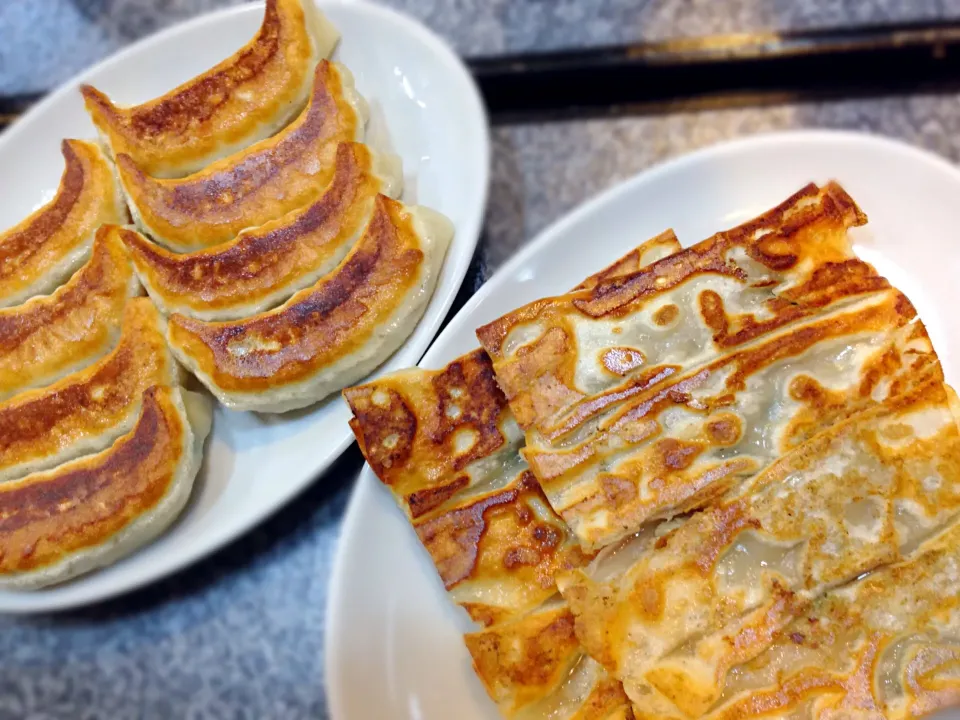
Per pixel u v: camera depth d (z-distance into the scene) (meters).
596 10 0.29
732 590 0.18
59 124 0.31
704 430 0.20
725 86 0.28
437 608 0.22
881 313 0.20
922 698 0.17
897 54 0.27
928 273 0.23
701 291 0.21
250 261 0.25
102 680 0.25
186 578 0.26
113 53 0.34
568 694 0.19
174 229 0.27
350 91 0.28
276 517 0.26
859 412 0.19
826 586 0.18
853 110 0.27
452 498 0.22
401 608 0.22
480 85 0.29
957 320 0.22
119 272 0.27
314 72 0.28
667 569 0.19
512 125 0.29
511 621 0.20
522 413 0.21
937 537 0.18
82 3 0.35
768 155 0.25
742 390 0.20
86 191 0.28
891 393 0.19
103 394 0.25
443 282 0.25
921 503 0.18
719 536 0.19
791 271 0.21
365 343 0.24
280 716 0.24
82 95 0.30
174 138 0.28
